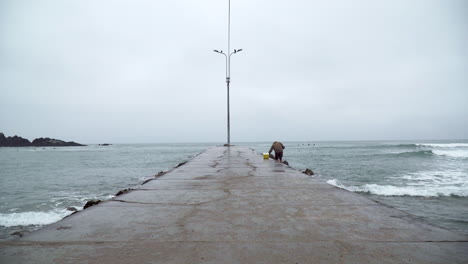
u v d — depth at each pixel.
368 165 26.62
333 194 4.52
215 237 2.44
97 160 43.62
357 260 1.92
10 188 16.22
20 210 10.65
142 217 3.12
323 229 2.64
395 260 1.91
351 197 4.27
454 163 27.16
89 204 5.84
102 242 2.31
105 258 1.98
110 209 3.51
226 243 2.29
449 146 60.41
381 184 15.12
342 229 2.63
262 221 2.94
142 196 4.40
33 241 2.31
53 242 2.29
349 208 3.51
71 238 2.40
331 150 64.69
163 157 49.31
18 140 187.75
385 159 33.44
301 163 30.02
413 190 12.91
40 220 9.16
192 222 2.92
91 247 2.19
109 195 13.77
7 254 2.03
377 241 2.29
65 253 2.06
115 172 25.19
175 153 66.12
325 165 27.28
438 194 12.02
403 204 10.26
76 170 27.36
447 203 10.39
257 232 2.57
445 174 19.19
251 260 1.94
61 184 17.73
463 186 14.09
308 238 2.39
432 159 31.70
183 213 3.31
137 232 2.58
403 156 36.75
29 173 24.77
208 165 10.30
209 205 3.74
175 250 2.13
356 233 2.50
